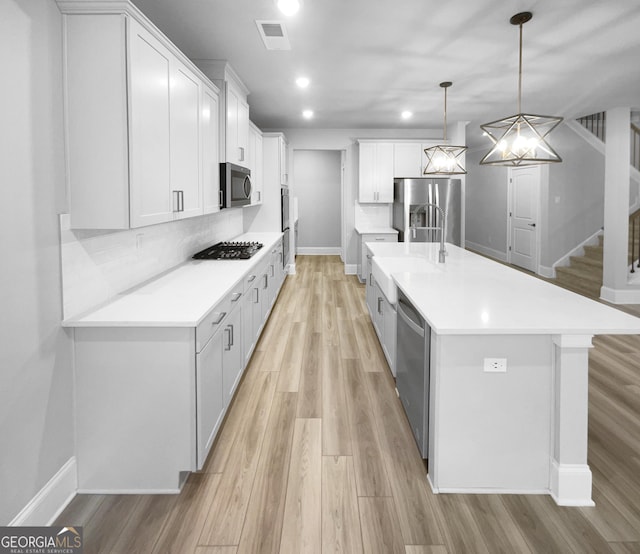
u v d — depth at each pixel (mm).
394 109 6082
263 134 6832
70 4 2053
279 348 4281
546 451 2145
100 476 2195
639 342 4496
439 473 2162
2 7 1692
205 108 3443
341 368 3785
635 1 2844
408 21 3141
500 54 3807
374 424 2854
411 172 7508
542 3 2871
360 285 7215
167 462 2184
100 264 2436
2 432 1721
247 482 2270
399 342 3084
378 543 1854
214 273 3307
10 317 1749
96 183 2137
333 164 10531
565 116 6555
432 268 3506
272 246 5176
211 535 1904
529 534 1903
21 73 1804
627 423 2861
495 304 2383
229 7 2926
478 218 10641
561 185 7555
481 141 9562
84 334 2141
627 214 5973
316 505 2090
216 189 3791
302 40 3494
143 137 2270
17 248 1782
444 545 1844
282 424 2854
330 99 5516
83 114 2117
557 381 2086
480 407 2121
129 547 1837
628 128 5855
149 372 2146
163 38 2488
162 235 3369
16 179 1776
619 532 1917
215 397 2518
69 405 2143
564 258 7621
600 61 3980
